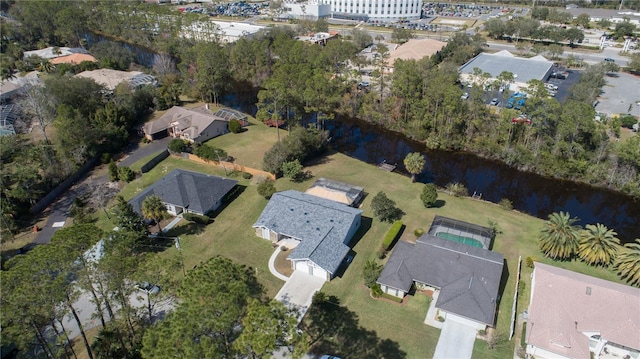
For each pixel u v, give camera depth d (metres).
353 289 49.03
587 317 41.69
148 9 173.12
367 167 80.38
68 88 88.25
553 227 53.81
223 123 92.38
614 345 40.16
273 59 134.50
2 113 90.44
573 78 129.50
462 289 45.19
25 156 73.56
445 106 87.50
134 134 91.88
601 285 44.69
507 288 49.28
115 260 35.00
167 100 104.94
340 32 193.88
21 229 60.50
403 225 60.81
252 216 62.84
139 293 46.75
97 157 79.56
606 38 172.50
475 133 89.75
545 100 82.44
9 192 62.16
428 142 90.44
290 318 31.31
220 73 109.81
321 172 77.19
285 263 53.12
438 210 65.50
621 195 74.38
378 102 105.88
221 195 65.06
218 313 29.92
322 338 42.75
